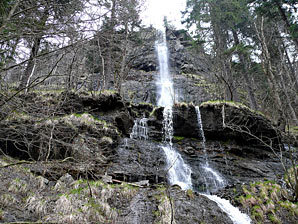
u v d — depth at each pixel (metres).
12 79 6.14
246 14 14.77
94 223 3.95
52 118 4.96
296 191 5.79
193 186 7.72
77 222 3.80
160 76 21.73
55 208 4.07
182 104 10.63
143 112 11.30
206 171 8.41
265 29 13.59
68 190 4.95
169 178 7.52
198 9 15.92
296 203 5.73
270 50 12.76
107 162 6.83
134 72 21.42
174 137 10.16
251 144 10.22
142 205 4.76
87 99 8.59
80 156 5.71
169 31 28.12
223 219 4.84
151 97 18.39
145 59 23.80
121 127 8.84
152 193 5.36
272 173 8.43
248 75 15.82
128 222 4.22
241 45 13.62
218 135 10.11
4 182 4.59
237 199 5.96
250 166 8.87
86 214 4.02
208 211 4.96
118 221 4.20
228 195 6.34
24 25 3.88
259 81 17.47
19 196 4.28
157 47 25.28
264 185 6.57
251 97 15.00
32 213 3.85
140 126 9.86
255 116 10.16
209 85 19.03
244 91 20.62
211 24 15.24
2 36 3.54
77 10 4.16
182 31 17.38
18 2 3.60
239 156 9.70
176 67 23.97
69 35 4.06
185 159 8.84
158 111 10.72
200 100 18.20
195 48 16.19
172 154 8.72
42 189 4.84
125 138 8.44
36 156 6.23
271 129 10.15
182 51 25.30
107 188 5.06
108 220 4.15
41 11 3.93
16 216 3.60
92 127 7.26
